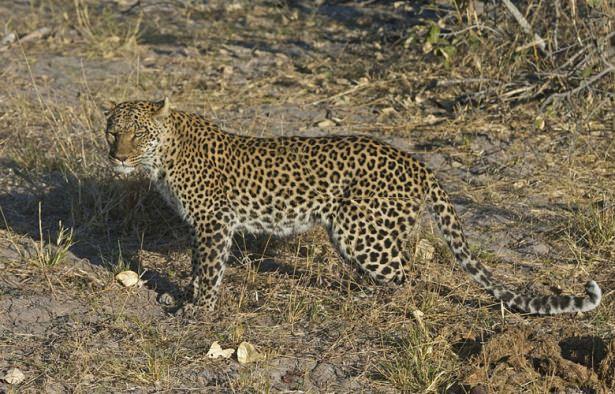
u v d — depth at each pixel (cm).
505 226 1270
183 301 1077
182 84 1825
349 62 1914
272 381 934
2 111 1683
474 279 1063
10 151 1504
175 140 1063
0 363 945
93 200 1305
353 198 1045
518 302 1035
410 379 929
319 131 1588
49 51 2030
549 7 1767
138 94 1767
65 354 963
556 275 1147
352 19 2217
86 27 2145
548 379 922
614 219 1237
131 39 2038
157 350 972
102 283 1104
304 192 1061
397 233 1049
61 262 1144
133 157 1048
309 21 2208
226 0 2391
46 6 2375
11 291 1073
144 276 1141
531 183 1386
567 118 1573
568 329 1009
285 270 1153
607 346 952
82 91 1792
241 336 1002
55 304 1052
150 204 1279
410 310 1041
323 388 927
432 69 1808
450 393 920
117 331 1009
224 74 1872
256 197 1069
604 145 1483
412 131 1579
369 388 926
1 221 1266
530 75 1719
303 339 1002
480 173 1426
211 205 1065
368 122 1620
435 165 1455
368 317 1033
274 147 1073
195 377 936
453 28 1778
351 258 1062
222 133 1086
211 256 1064
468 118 1605
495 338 966
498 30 1742
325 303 1067
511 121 1583
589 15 1636
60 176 1403
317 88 1783
